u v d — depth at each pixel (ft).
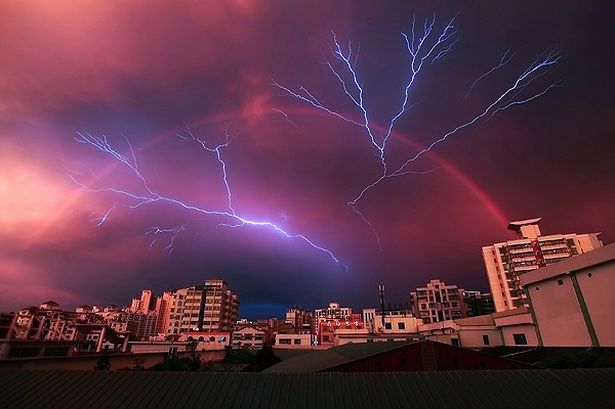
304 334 207.62
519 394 25.96
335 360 65.67
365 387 27.30
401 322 192.95
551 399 25.27
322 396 26.17
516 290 198.39
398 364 57.98
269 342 225.76
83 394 26.58
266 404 25.29
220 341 209.05
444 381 27.94
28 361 60.23
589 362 61.21
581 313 75.05
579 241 197.16
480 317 139.44
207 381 28.32
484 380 28.02
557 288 83.61
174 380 28.53
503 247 211.20
